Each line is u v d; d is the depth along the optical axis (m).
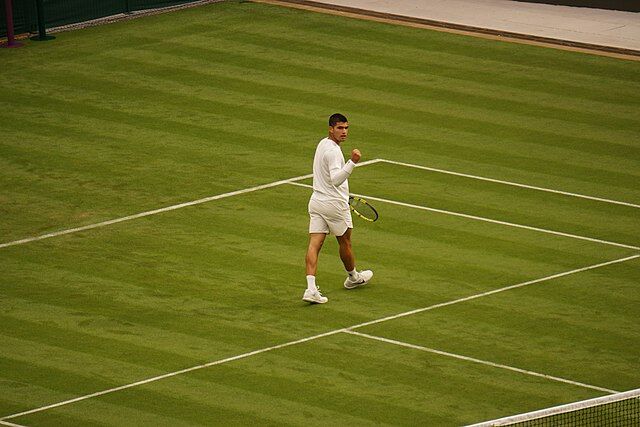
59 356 54.03
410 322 57.22
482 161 76.12
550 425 49.09
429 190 71.81
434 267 62.59
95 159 75.56
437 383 52.16
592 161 76.50
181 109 83.44
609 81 90.75
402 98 86.12
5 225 67.00
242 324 56.91
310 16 102.25
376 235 66.00
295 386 51.84
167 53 93.75
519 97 87.00
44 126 80.38
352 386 51.88
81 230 66.50
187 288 60.22
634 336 56.22
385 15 102.94
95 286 60.38
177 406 50.31
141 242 65.12
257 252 64.06
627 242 65.81
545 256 64.00
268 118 82.19
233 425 48.97
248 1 105.69
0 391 51.34
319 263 63.06
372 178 73.31
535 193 71.75
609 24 103.62
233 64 91.69
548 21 103.75
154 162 75.25
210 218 67.94
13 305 58.44
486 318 57.62
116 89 86.81
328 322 57.16
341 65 91.94
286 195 71.00
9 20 94.88
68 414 49.75
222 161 75.50
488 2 108.81
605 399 46.88
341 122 58.50
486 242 65.44
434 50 95.81
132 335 55.81
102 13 101.69
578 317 57.81
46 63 91.62
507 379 52.56
